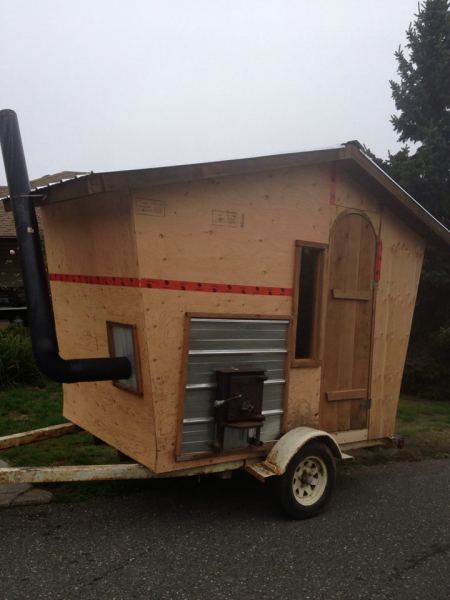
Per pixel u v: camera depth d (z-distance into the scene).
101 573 3.62
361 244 5.48
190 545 4.09
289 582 3.66
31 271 4.27
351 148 5.02
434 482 5.87
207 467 4.48
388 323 5.83
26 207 4.35
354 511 4.96
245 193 4.56
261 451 4.73
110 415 4.83
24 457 5.64
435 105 10.46
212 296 4.41
